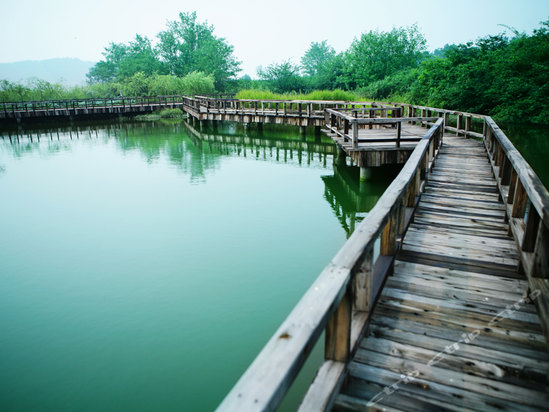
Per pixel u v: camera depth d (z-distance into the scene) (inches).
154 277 226.5
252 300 198.2
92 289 215.2
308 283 214.4
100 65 3257.9
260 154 642.2
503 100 700.0
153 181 470.9
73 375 148.0
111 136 904.9
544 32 695.1
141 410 130.0
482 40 855.1
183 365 151.9
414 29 1334.9
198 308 192.5
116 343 167.2
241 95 1133.7
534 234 122.0
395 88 1056.2
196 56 2240.4
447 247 161.0
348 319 76.9
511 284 129.6
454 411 77.1
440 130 398.9
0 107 1135.0
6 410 131.3
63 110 1144.8
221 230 299.3
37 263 250.8
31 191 435.5
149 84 1652.3
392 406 78.0
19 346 166.9
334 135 510.9
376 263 131.3
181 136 890.1
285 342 49.9
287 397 129.3
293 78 1473.9
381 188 390.9
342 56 1450.5
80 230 310.0
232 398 40.4
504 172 212.7
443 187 254.2
